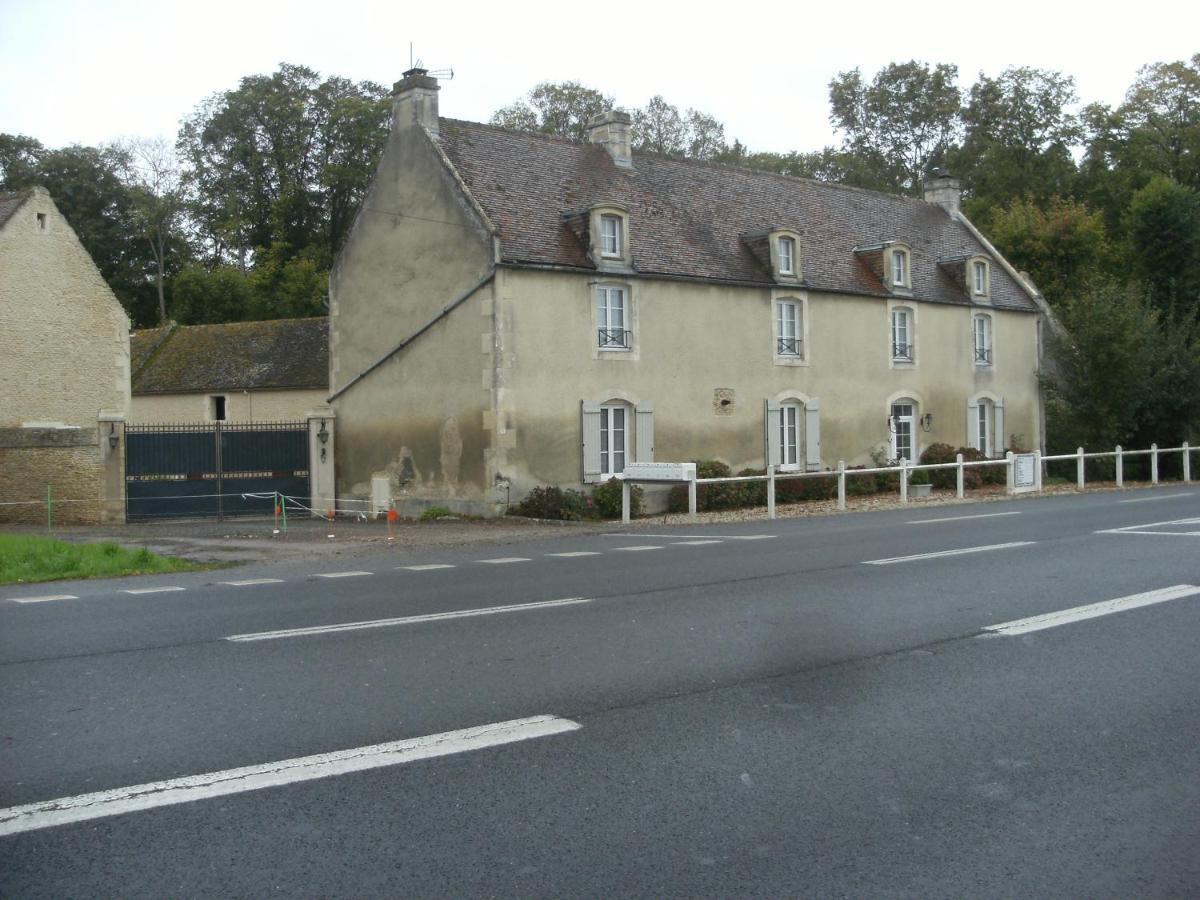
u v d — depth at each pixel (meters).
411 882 4.02
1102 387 32.97
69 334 28.56
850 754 5.46
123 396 29.69
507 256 22.22
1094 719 6.05
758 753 5.46
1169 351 33.16
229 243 52.59
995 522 17.33
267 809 4.69
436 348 23.56
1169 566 11.49
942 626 8.50
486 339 22.28
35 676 7.03
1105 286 34.88
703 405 25.56
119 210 52.81
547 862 4.20
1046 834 4.52
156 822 4.54
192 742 5.58
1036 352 34.62
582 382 23.34
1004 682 6.80
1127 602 9.35
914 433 30.72
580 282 23.41
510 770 5.19
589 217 23.66
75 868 4.11
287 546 16.86
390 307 24.78
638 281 24.36
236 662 7.40
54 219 28.44
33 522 22.52
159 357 38.97
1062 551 12.92
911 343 30.61
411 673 7.04
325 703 6.32
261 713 6.11
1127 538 14.17
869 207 32.91
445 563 13.66
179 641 8.18
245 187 52.66
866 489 27.31
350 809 4.70
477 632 8.40
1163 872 4.18
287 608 9.79
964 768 5.27
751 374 26.58
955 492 28.14
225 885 3.98
